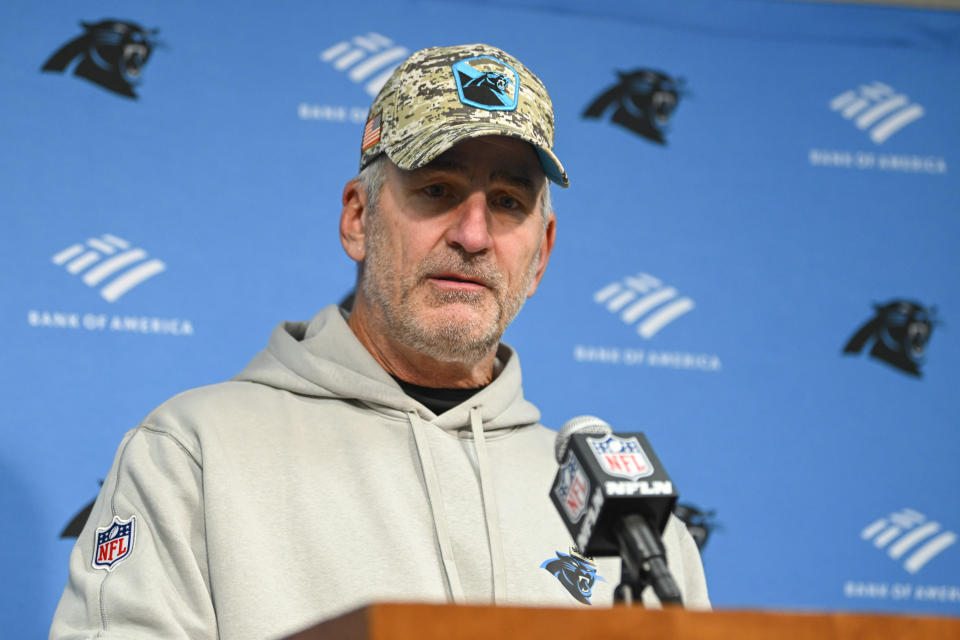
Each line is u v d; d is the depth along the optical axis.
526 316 9.80
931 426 10.14
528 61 10.44
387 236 6.32
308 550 5.64
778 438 9.92
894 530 9.85
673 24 10.81
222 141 9.56
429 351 6.29
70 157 9.19
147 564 5.38
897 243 10.55
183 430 5.93
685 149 10.50
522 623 2.73
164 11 9.71
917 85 11.00
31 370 8.69
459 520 6.10
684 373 9.93
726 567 9.55
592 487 3.89
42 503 8.48
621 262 10.11
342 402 6.43
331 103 9.89
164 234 9.24
